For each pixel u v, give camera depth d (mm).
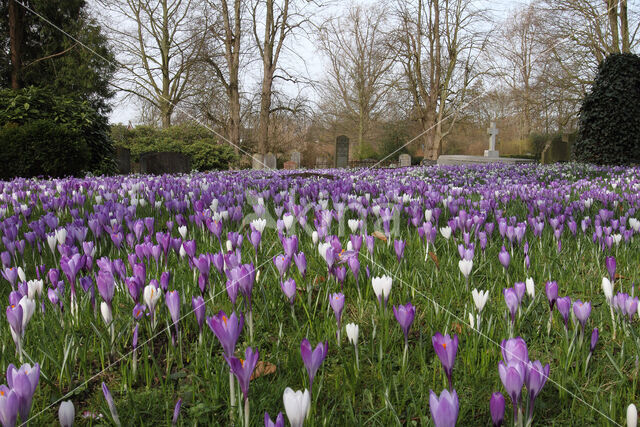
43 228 3037
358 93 44344
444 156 27047
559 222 3756
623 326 1948
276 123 38906
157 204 4332
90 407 1553
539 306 2332
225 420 1498
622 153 16531
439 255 3117
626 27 26094
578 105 29297
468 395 1590
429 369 1756
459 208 4707
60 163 11789
